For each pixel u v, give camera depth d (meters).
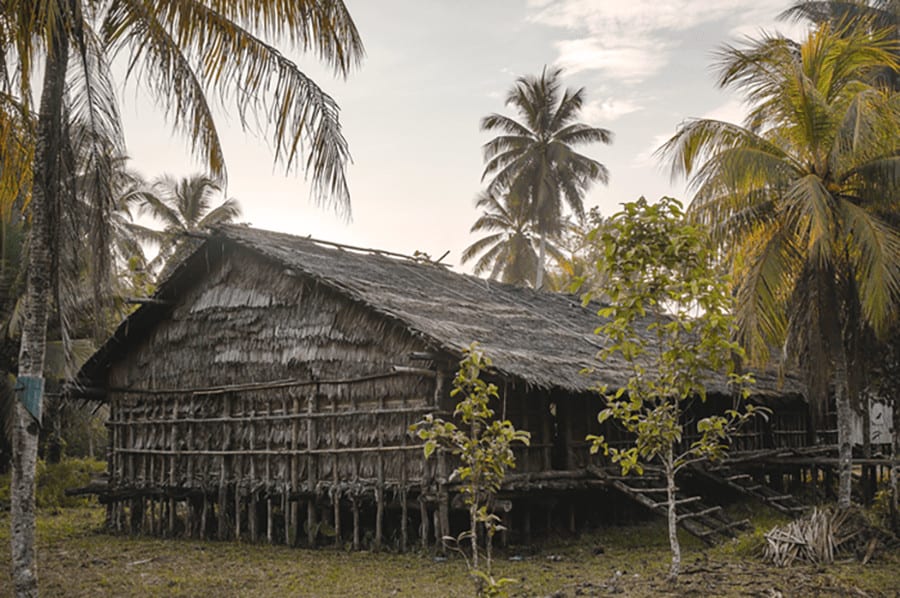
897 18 20.47
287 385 14.75
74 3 8.18
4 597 10.38
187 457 16.23
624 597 9.16
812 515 12.34
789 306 14.99
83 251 8.72
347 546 13.50
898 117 13.15
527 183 39.56
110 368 18.08
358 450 13.54
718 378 17.31
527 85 40.88
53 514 20.09
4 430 21.39
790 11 23.05
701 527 13.77
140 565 12.55
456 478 12.52
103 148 8.59
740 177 13.62
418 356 12.37
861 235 12.75
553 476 13.73
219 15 8.94
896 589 9.41
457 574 11.05
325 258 15.99
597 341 17.45
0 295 20.28
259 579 11.12
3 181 9.64
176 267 16.20
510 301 18.81
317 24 9.20
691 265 8.89
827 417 22.55
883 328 14.90
